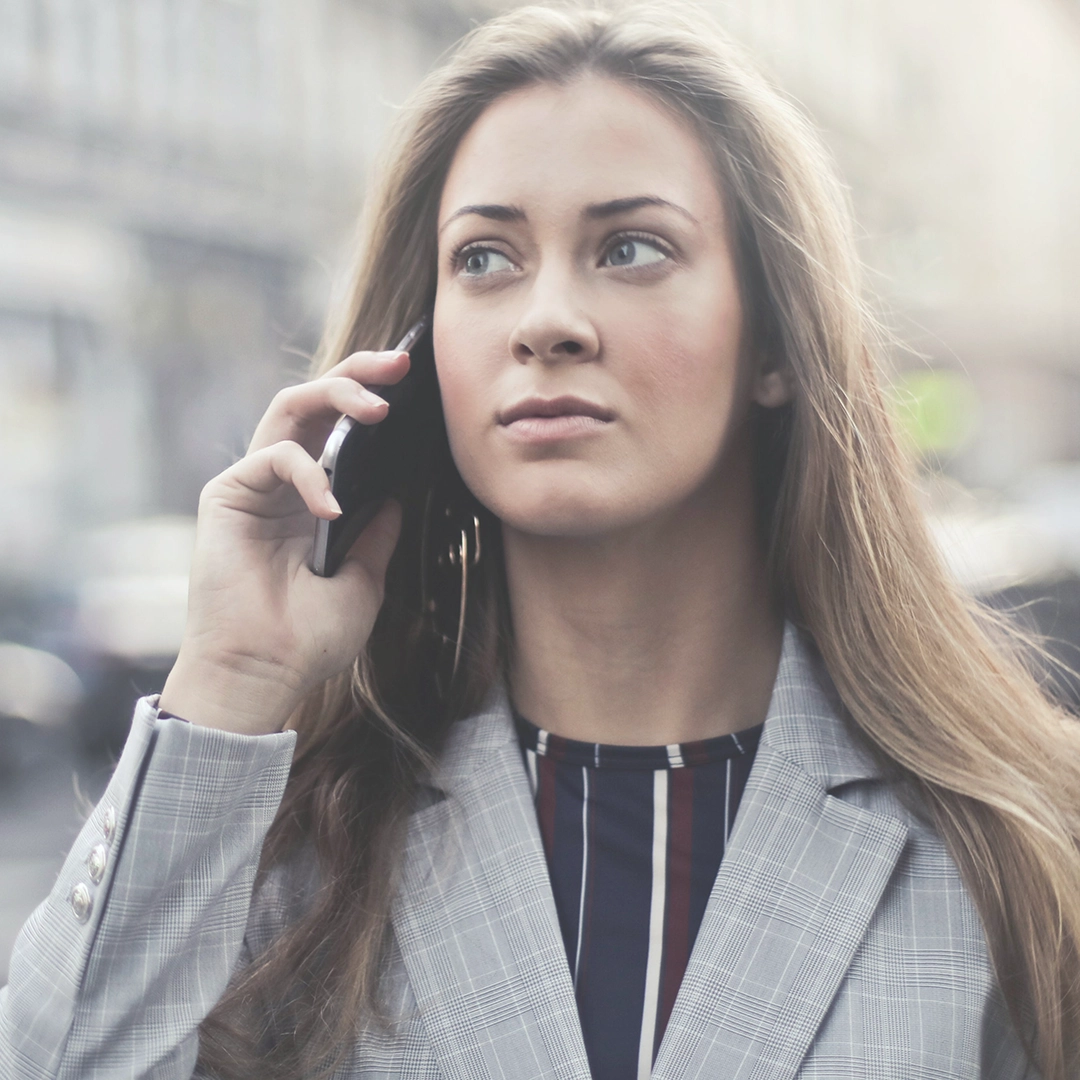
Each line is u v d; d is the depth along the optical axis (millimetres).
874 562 1310
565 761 1281
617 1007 1184
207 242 11719
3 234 10555
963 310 21094
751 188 1238
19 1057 1100
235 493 1215
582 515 1143
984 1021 1179
